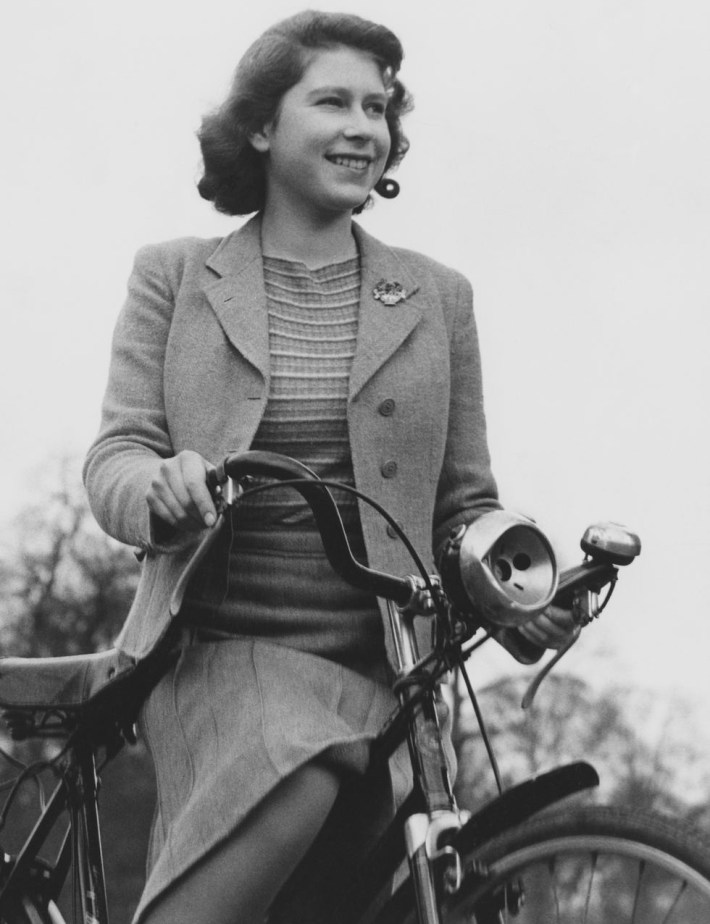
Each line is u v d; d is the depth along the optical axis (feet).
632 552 9.57
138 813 29.81
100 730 10.79
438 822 8.86
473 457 11.40
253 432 10.35
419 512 10.72
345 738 9.57
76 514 42.68
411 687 9.31
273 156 10.96
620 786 37.47
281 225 11.00
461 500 11.32
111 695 10.43
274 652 10.16
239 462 9.00
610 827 8.58
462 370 11.40
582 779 8.66
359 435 10.52
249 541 10.37
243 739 9.63
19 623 41.81
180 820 9.61
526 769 34.19
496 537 8.91
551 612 9.75
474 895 8.84
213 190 11.51
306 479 9.03
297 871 10.04
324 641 10.31
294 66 10.81
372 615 10.43
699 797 37.88
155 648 10.09
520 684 33.73
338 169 10.74
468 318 11.46
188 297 10.83
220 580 10.07
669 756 38.14
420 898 8.70
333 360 10.67
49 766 11.21
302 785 9.45
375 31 10.93
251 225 11.14
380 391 10.63
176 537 9.70
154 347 10.78
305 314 10.79
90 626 42.01
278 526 10.37
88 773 10.99
